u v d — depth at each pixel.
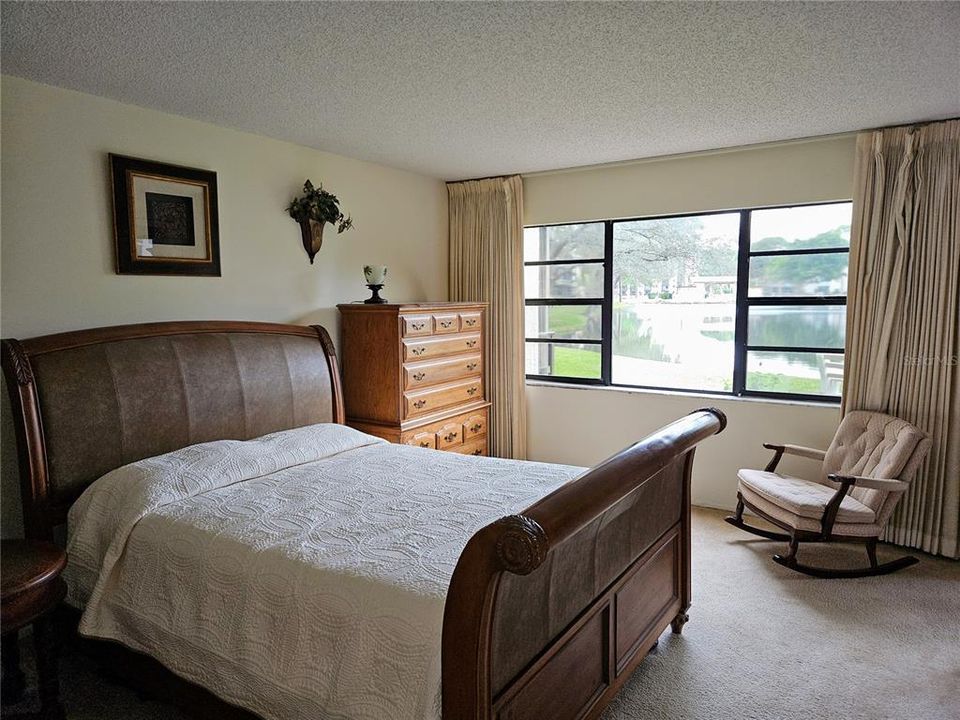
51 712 1.97
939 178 3.32
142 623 2.01
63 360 2.54
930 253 3.36
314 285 3.90
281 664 1.69
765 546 3.56
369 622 1.57
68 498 2.51
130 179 2.88
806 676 2.32
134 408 2.72
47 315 2.63
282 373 3.38
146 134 2.97
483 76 2.59
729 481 4.18
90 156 2.76
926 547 3.43
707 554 3.45
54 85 2.62
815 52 2.36
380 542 1.90
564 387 4.76
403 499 2.33
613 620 2.02
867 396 3.60
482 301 4.93
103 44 2.22
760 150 3.91
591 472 1.71
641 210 4.36
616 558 2.05
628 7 1.97
